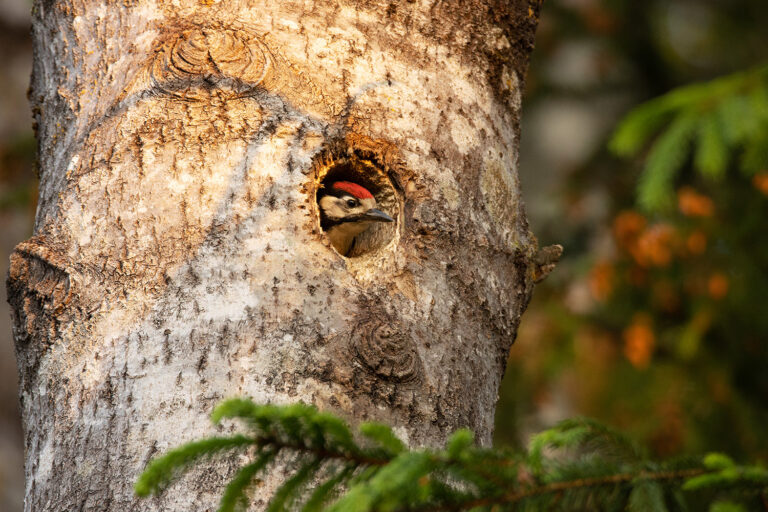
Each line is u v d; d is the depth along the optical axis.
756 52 14.70
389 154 5.42
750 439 11.23
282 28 5.46
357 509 3.63
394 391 4.92
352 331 4.96
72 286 5.14
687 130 8.05
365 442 4.77
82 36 5.80
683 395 11.47
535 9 6.45
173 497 4.57
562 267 12.76
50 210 5.46
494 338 5.58
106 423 4.80
